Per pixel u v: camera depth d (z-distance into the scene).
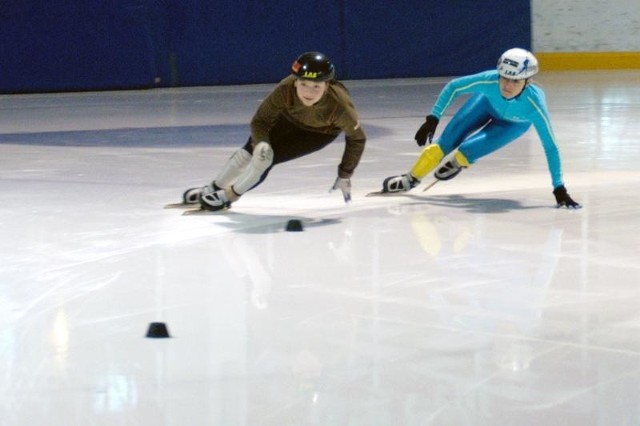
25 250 7.38
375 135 14.32
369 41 24.36
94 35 21.69
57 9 21.34
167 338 5.29
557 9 26.30
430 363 4.87
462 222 8.27
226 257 7.09
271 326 5.48
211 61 23.03
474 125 9.21
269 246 7.43
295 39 23.59
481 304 5.89
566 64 26.52
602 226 8.05
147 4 22.06
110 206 9.10
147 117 17.00
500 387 4.54
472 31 25.09
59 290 6.27
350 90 21.81
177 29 22.64
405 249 7.30
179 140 13.98
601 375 4.69
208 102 19.47
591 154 12.17
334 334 5.34
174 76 22.77
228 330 5.42
